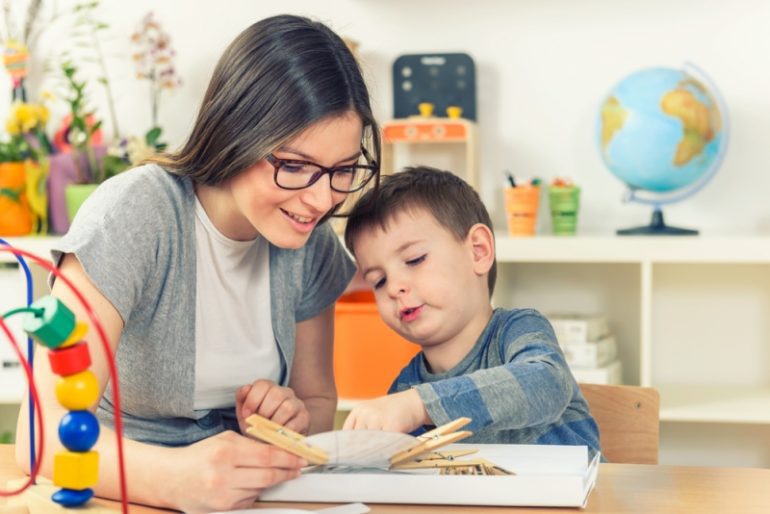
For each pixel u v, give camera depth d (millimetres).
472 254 1341
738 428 2570
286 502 919
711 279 2588
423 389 1038
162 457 926
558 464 932
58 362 792
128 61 2793
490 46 2641
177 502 904
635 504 901
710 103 2314
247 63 1074
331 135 1053
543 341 1235
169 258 1154
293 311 1324
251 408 1174
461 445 1023
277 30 1087
